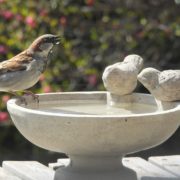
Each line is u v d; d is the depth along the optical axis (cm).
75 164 777
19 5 1608
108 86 840
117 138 710
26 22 1595
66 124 700
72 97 858
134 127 705
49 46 1013
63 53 1617
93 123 695
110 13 1680
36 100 838
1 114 1606
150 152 1694
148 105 841
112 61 1603
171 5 1630
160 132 730
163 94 793
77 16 1647
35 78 1022
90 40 1647
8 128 1756
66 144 723
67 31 1641
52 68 1603
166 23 1619
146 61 1630
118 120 696
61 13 1625
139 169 862
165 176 830
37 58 1015
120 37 1622
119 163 775
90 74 1599
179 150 1694
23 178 828
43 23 1616
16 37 1602
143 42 1638
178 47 1652
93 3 1609
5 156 1770
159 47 1644
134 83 835
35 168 855
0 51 1620
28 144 1773
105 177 765
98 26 1639
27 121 725
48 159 1733
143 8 1636
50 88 1575
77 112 803
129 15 1636
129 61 856
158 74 798
